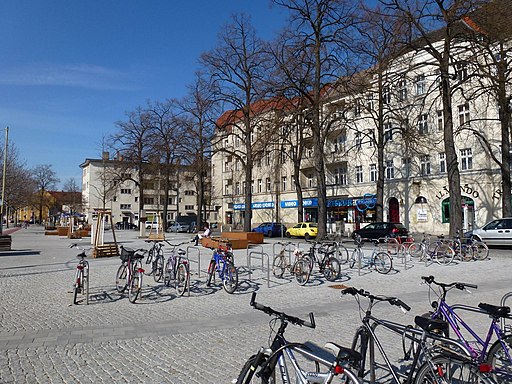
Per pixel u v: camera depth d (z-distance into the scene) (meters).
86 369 5.27
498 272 13.86
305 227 37.91
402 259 17.53
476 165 32.78
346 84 25.00
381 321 4.32
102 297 9.86
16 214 89.12
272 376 3.47
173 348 6.11
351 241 28.75
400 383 4.04
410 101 34.59
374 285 11.52
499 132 31.44
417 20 21.00
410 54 33.34
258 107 31.84
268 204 54.41
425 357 3.69
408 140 28.27
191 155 40.97
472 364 3.45
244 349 6.04
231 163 61.91
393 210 39.09
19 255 20.36
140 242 30.14
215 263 11.16
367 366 4.63
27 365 5.42
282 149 31.25
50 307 8.84
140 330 7.08
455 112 34.19
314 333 6.79
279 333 3.60
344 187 43.44
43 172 84.94
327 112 29.61
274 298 9.76
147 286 11.31
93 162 91.94
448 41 20.64
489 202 31.84
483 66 19.78
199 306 8.95
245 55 32.03
